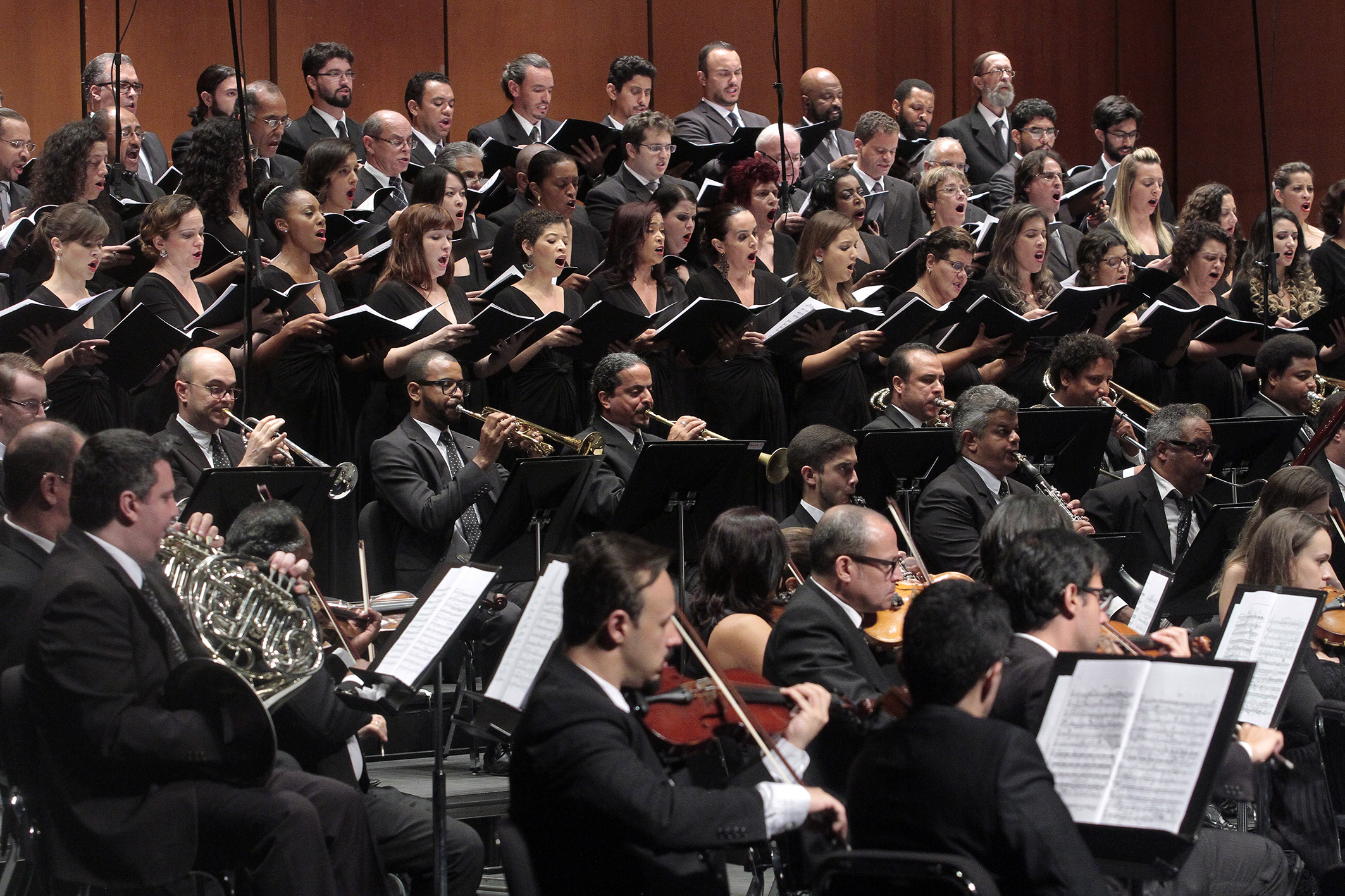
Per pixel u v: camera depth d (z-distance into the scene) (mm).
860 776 6414
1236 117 28875
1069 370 14445
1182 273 17031
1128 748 6594
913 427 13281
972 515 12375
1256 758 7574
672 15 24719
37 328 11289
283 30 21438
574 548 6906
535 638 8062
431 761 11945
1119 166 20578
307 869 7371
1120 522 13203
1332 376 17422
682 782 8289
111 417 13031
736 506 11945
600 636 6645
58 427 8211
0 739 7527
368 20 22219
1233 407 16812
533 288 14438
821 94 20781
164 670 7520
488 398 14227
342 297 14758
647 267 14781
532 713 6574
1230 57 28891
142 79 20453
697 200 16156
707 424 14430
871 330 14219
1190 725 6508
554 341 13336
